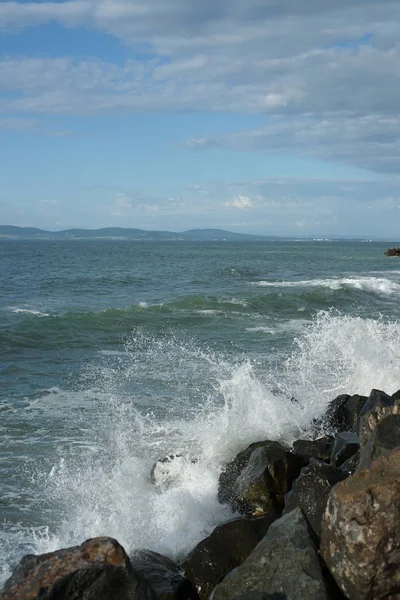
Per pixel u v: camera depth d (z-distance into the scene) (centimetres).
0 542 614
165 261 6369
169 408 1040
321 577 411
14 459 819
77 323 1888
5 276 4059
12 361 1430
